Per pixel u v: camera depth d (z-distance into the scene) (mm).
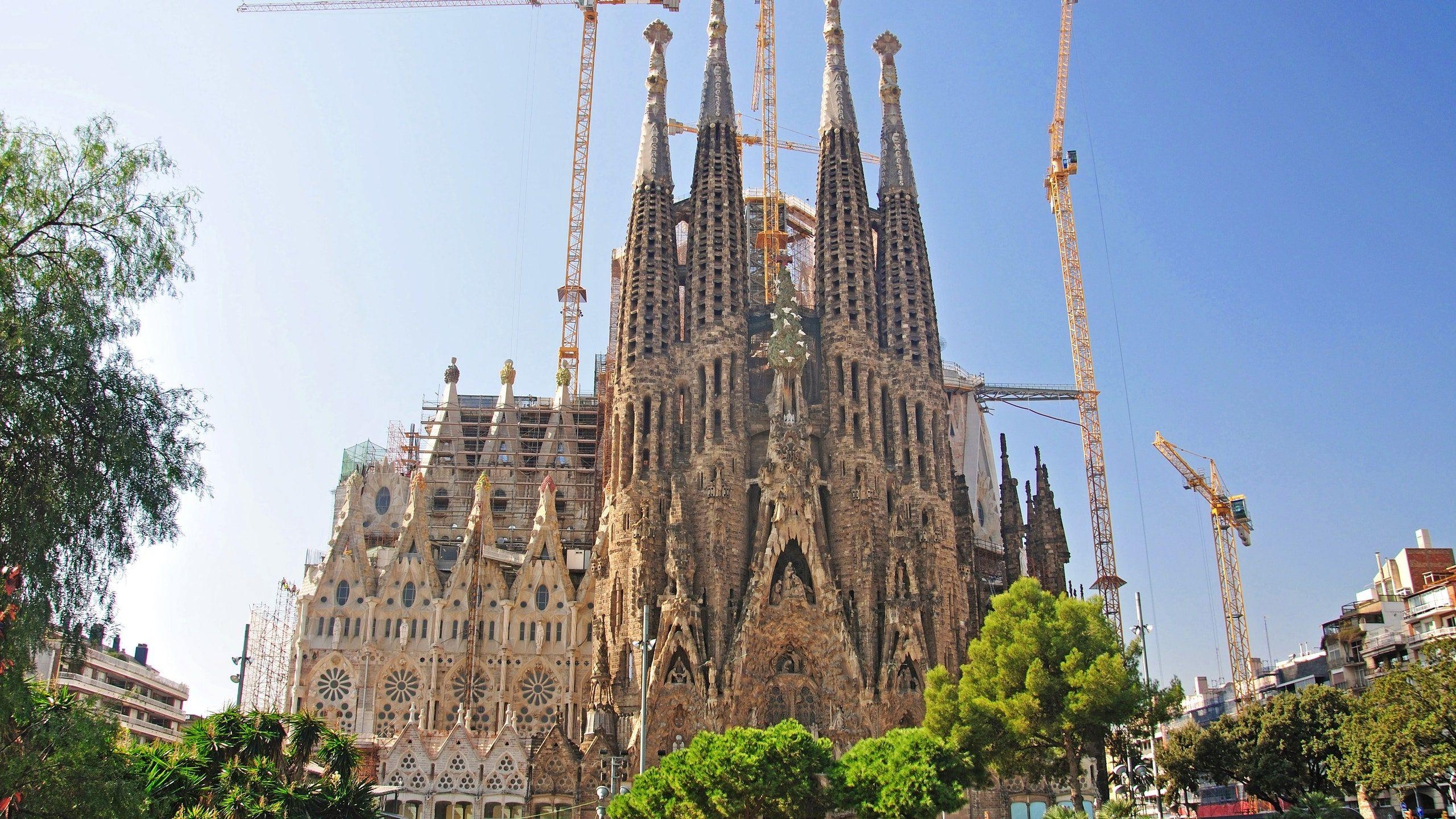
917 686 101500
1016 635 79938
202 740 53875
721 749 64375
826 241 120500
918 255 121000
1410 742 64812
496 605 116500
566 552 126000
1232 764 89500
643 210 119688
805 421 112562
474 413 146250
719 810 62344
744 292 117812
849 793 66375
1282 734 85375
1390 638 105812
